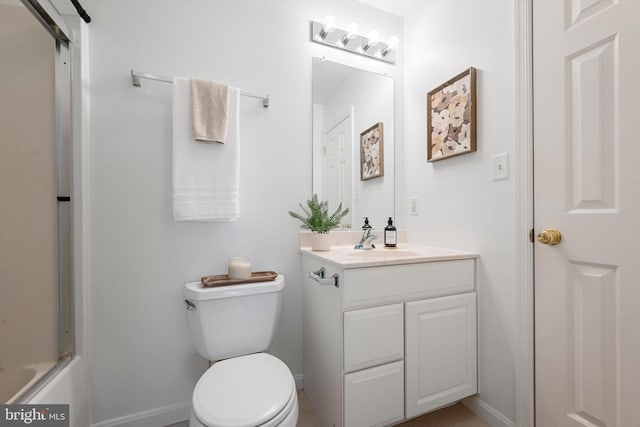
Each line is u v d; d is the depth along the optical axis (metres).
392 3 1.80
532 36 1.16
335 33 1.71
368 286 1.14
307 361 1.51
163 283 1.34
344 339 1.10
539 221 1.14
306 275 1.53
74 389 1.11
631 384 0.89
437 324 1.27
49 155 1.10
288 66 1.60
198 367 1.39
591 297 0.98
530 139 1.16
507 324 1.24
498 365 1.28
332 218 1.57
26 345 0.96
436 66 1.64
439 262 1.29
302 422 1.34
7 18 0.91
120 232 1.27
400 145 1.90
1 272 0.88
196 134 1.26
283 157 1.58
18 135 0.95
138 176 1.30
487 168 1.34
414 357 1.22
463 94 1.44
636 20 0.87
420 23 1.77
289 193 1.59
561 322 1.07
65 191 1.16
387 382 1.16
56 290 1.12
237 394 0.91
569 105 1.04
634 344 0.88
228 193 1.33
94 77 1.24
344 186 1.73
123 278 1.28
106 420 1.25
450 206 1.54
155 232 1.33
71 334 1.16
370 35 1.75
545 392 1.12
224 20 1.46
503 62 1.26
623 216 0.90
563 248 1.06
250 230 1.50
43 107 1.07
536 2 1.14
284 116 1.59
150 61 1.32
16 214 0.94
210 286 1.23
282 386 0.96
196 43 1.40
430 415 1.39
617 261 0.91
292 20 1.62
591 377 0.98
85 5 1.23
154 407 1.32
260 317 1.27
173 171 1.26
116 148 1.27
